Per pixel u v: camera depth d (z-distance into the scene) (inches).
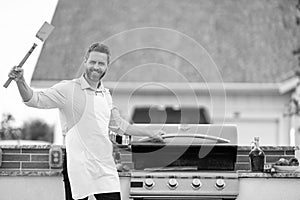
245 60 1010.7
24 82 364.2
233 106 970.7
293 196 431.5
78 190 376.2
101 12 1064.8
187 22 1041.5
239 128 970.7
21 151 452.8
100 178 378.6
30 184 431.5
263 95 976.3
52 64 989.8
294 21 1079.6
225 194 425.7
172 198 427.2
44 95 372.2
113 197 381.4
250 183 430.3
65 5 1091.9
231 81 977.5
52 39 1031.6
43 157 452.8
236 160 454.3
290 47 1037.8
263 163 438.3
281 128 965.2
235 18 1071.6
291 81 961.5
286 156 462.3
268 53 1023.0
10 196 430.9
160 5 1064.2
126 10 1056.8
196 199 427.2
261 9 1093.1
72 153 377.1
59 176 430.9
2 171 430.3
